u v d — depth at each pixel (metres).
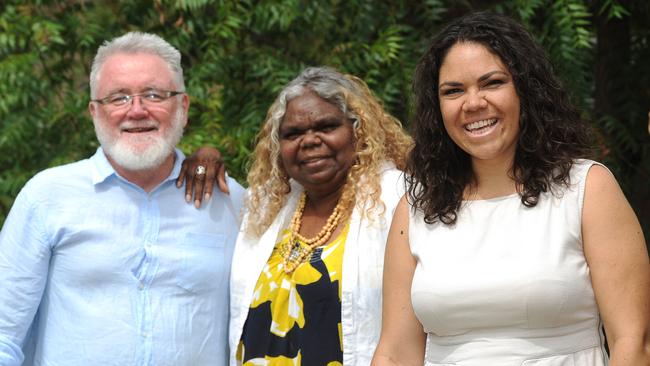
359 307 3.35
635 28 5.68
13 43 5.84
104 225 3.60
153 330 3.53
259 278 3.57
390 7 5.56
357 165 3.53
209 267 3.67
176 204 3.72
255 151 3.79
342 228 3.51
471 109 2.80
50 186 3.61
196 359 3.61
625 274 2.66
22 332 3.55
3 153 6.09
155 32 5.86
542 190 2.78
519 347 2.72
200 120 5.67
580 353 2.72
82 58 6.04
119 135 3.61
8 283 3.53
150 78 3.64
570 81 5.13
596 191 2.72
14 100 5.82
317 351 3.36
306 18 5.48
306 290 3.42
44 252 3.56
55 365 3.52
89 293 3.55
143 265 3.59
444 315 2.81
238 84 5.74
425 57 2.95
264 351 3.47
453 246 2.85
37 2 5.98
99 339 3.49
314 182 3.54
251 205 3.73
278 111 3.59
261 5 5.50
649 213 5.39
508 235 2.79
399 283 3.02
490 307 2.73
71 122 6.04
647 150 5.37
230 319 3.66
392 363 2.99
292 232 3.61
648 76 5.59
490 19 2.85
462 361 2.79
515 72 2.79
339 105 3.55
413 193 3.02
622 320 2.64
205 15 5.75
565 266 2.69
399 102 5.48
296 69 5.61
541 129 2.79
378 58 5.33
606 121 5.32
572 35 5.11
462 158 2.96
